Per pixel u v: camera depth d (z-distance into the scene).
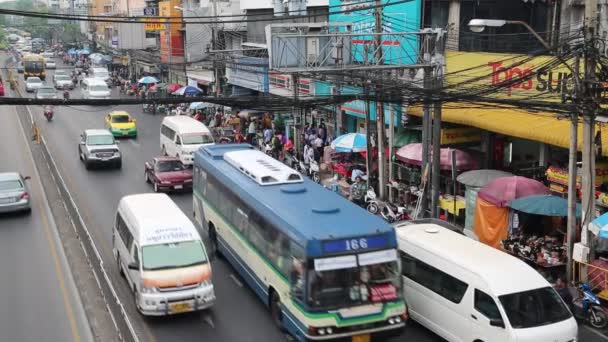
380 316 12.77
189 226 16.09
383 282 12.96
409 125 28.11
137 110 57.03
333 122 34.84
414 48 26.08
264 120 39.69
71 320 14.87
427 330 14.75
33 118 50.22
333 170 29.59
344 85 27.50
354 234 12.85
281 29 22.41
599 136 16.41
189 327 14.69
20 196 23.33
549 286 12.81
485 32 27.42
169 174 27.95
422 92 18.89
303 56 19.28
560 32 22.73
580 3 23.14
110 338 13.66
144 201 17.72
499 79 22.89
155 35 74.06
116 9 92.44
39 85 69.56
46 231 21.88
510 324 12.07
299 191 16.20
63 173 31.42
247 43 45.84
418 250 14.62
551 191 19.25
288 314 13.54
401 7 27.38
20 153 36.31
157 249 15.21
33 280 17.36
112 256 19.36
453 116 23.89
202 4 57.59
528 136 20.31
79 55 102.00
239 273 17.52
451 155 21.19
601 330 14.52
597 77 15.51
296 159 30.81
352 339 12.70
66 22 129.62
